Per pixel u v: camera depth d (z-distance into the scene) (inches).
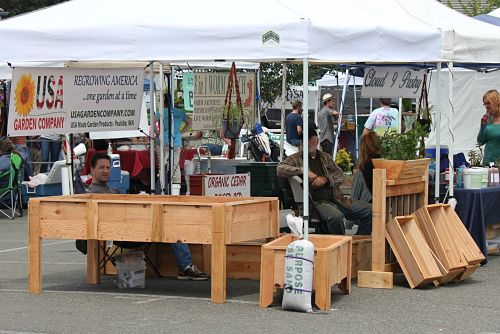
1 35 389.1
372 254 413.1
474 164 519.2
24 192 730.2
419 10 457.4
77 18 393.1
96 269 422.0
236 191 491.8
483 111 896.3
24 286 415.5
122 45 379.9
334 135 938.7
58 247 557.6
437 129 463.5
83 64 538.6
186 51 373.4
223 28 368.5
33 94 402.3
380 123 717.3
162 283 422.3
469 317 352.5
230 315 349.1
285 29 361.1
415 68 567.5
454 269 417.1
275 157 810.8
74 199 395.9
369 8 429.7
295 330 324.8
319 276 358.9
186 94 624.1
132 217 372.8
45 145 779.4
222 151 786.2
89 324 334.0
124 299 382.3
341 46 369.1
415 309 365.1
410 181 427.8
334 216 439.8
